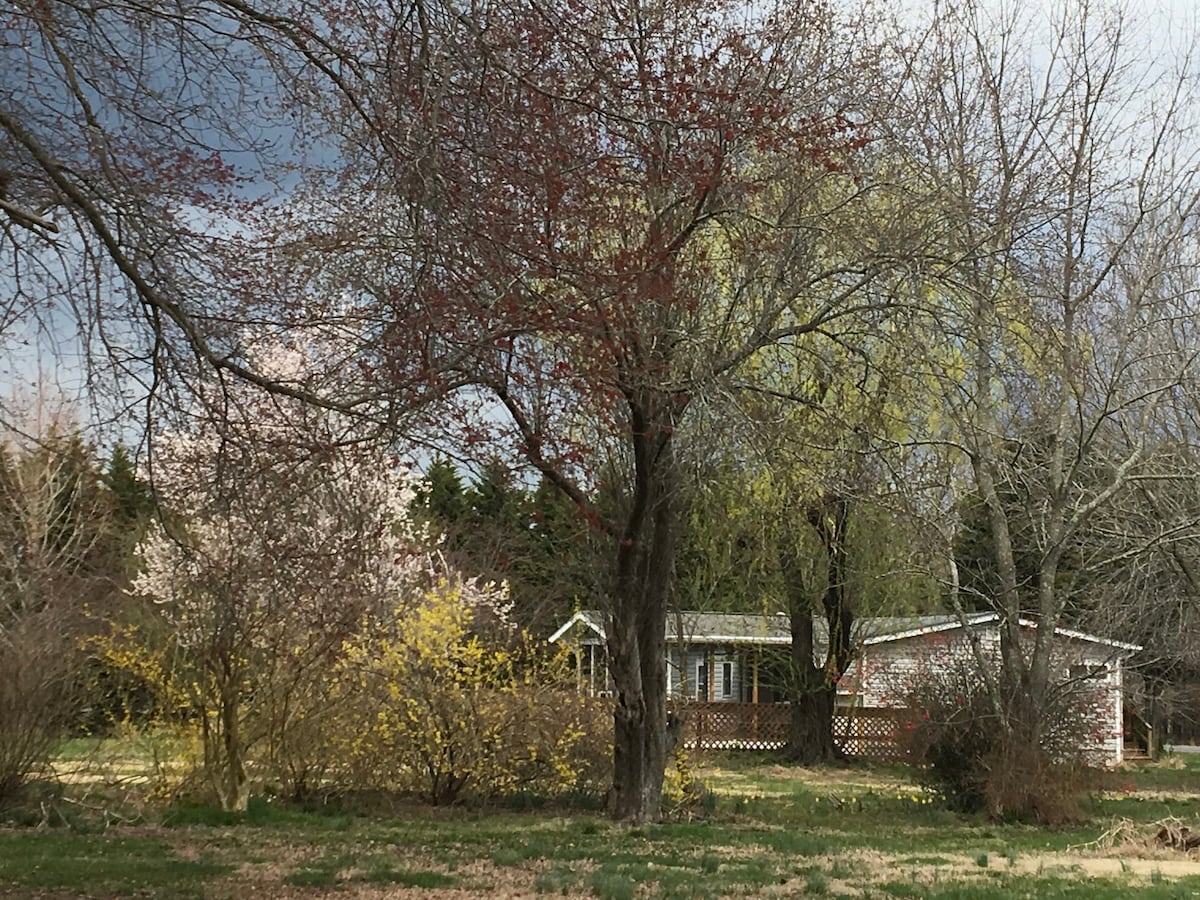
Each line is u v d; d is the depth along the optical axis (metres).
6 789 14.13
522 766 17.66
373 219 10.83
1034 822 17.53
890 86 16.17
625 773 16.20
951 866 12.30
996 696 18.36
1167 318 19.02
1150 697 31.31
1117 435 21.17
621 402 14.02
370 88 8.88
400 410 9.45
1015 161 17.30
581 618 20.28
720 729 31.30
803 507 22.14
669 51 11.11
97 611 16.84
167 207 9.84
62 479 21.72
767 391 13.30
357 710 16.77
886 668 25.28
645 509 15.09
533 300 9.09
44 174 9.25
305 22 9.16
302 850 12.22
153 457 10.66
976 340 14.94
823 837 14.92
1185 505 21.61
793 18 13.55
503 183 8.75
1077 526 18.80
